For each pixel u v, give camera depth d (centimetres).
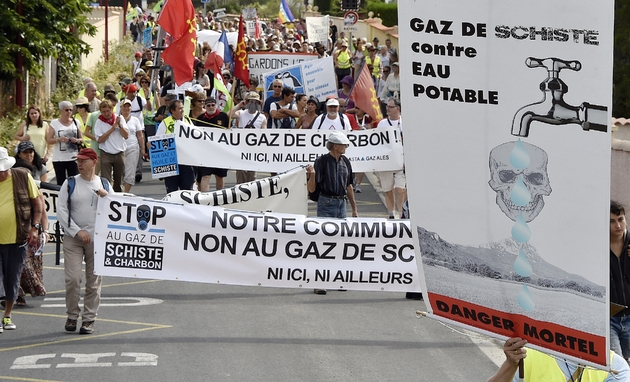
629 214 1570
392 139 1636
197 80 2473
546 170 392
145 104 2114
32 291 1148
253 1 8450
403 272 1080
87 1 2827
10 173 997
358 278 1077
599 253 389
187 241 1045
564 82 381
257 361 899
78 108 1794
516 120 392
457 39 397
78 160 998
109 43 4669
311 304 1151
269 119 1917
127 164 1772
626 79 2639
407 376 862
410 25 403
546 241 399
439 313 433
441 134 407
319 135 1638
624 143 1595
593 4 370
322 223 1070
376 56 3609
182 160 1606
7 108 2606
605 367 398
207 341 969
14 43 2558
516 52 388
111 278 1281
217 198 1225
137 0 6869
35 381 830
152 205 1027
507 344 421
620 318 737
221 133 1628
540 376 450
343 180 1238
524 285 410
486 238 411
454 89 401
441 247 422
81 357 908
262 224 1062
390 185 1652
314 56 2783
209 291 1214
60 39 2705
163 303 1141
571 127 383
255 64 2791
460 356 934
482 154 403
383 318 1086
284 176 1242
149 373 856
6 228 991
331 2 7400
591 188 384
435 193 416
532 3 381
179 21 2048
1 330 1002
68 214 989
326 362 901
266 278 1068
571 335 404
